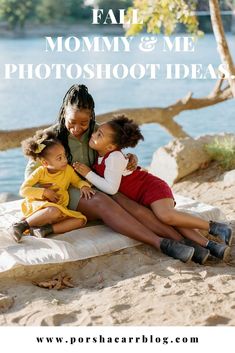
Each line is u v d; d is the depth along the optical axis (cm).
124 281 419
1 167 1021
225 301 391
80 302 396
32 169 475
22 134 742
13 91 1819
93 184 471
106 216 465
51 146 459
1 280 423
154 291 404
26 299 402
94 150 489
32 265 430
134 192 478
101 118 815
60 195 472
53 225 461
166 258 453
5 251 439
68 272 439
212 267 444
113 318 374
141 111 854
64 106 472
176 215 462
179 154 715
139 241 465
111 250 455
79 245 450
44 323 373
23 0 4053
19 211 518
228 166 713
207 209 523
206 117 1431
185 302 389
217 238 510
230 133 779
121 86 1875
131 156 480
